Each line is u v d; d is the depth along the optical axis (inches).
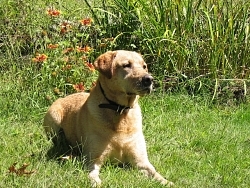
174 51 471.8
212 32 463.2
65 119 352.5
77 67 425.1
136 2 485.7
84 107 332.8
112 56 316.2
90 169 311.7
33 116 396.5
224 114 433.7
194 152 356.2
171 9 477.4
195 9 483.2
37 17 470.6
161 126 390.3
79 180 286.7
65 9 520.7
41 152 326.0
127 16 483.2
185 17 477.1
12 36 473.7
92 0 551.8
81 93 362.9
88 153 319.0
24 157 316.2
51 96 415.2
